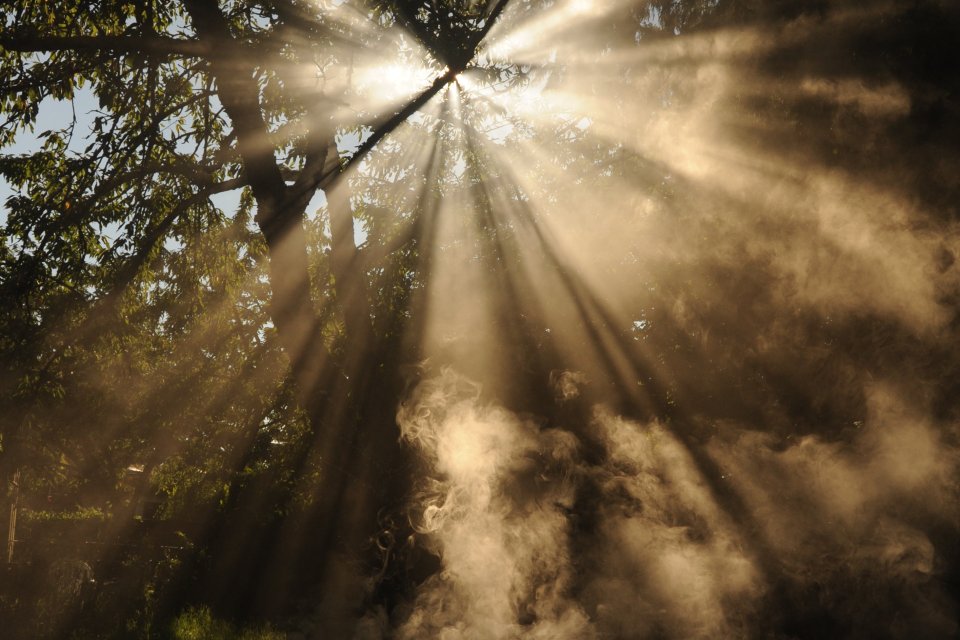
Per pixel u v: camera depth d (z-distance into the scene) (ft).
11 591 30.63
